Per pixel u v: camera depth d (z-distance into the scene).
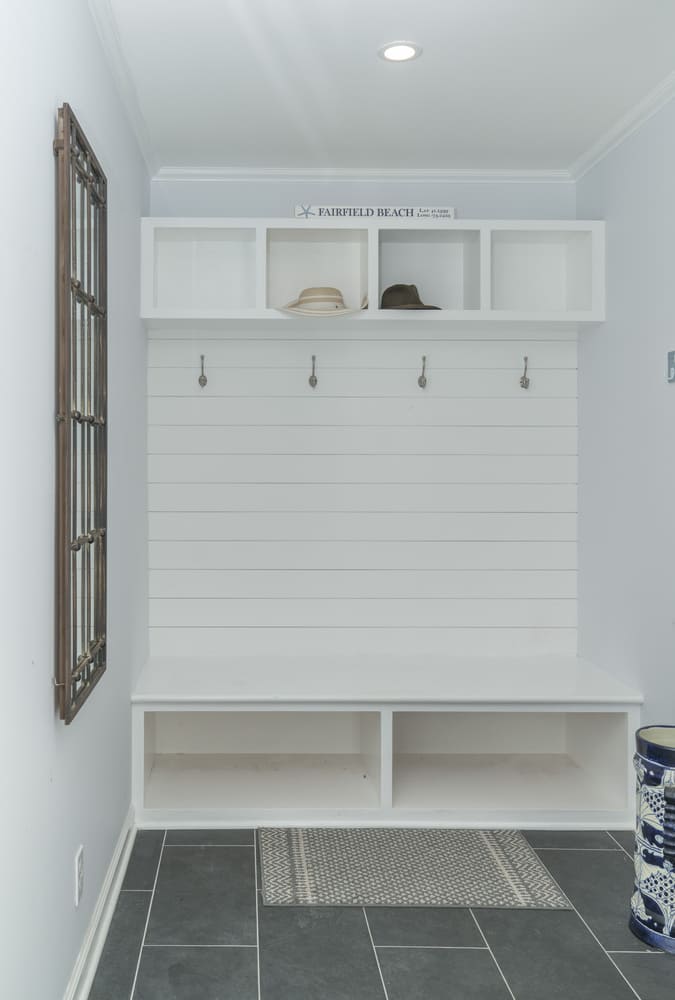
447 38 2.95
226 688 3.66
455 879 3.15
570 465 4.33
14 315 1.75
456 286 4.31
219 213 4.23
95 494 2.64
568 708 3.59
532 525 4.33
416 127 3.73
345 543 4.30
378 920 2.87
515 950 2.69
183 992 2.45
